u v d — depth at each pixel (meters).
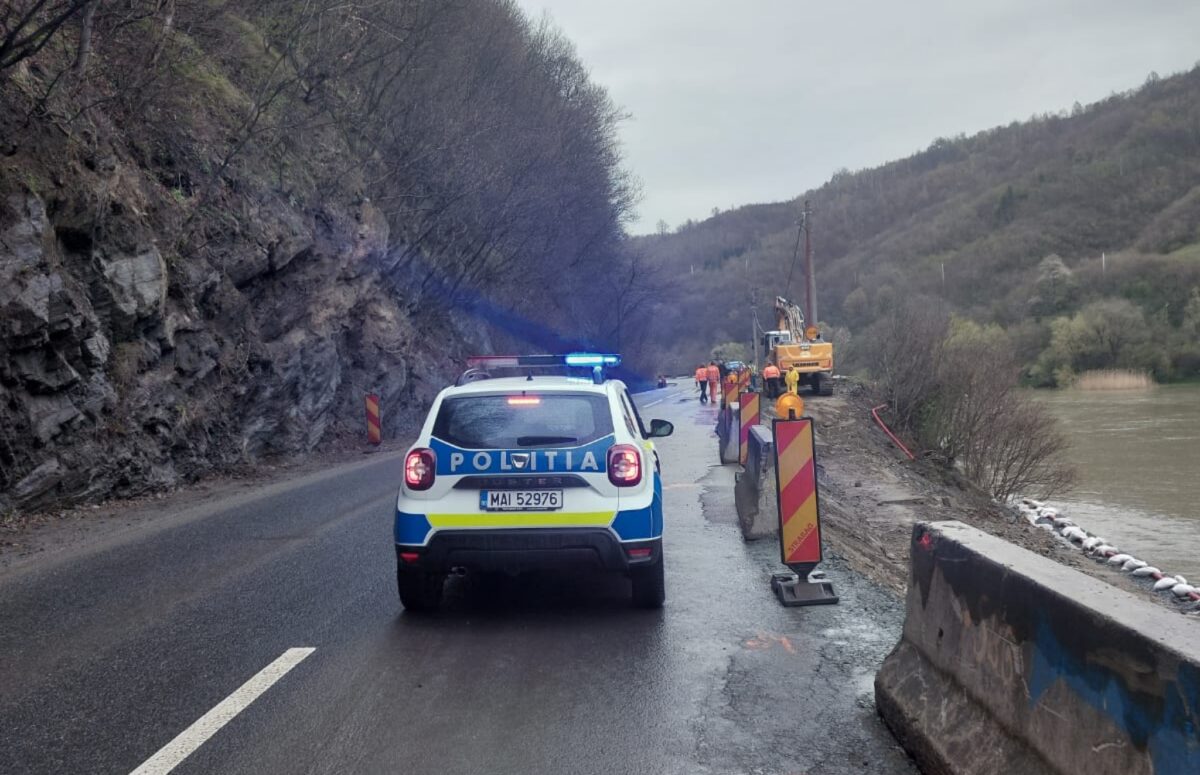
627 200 49.38
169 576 7.99
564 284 46.06
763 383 36.00
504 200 29.48
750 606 6.71
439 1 26.22
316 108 22.89
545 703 4.81
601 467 6.14
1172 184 114.69
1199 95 139.38
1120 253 92.62
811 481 6.90
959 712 3.78
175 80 16.00
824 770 4.00
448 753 4.20
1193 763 2.43
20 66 12.37
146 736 4.44
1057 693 3.10
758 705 4.76
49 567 8.53
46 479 11.50
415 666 5.42
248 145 18.45
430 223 27.50
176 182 15.92
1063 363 67.44
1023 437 26.72
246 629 6.26
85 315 11.99
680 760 4.11
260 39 22.17
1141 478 28.50
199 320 15.48
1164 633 2.65
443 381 29.83
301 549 9.09
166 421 14.18
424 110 26.45
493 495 6.10
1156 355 65.38
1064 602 3.07
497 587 7.37
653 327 71.94
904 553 12.21
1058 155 140.75
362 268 22.83
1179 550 19.12
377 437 21.67
